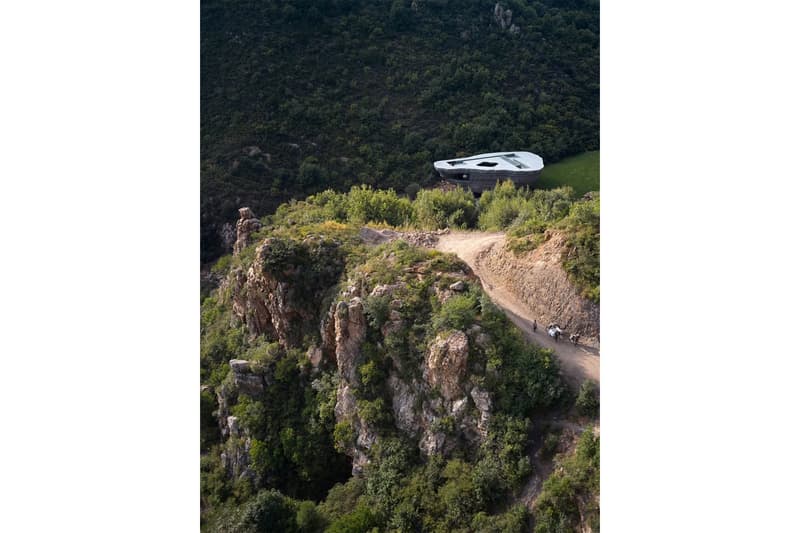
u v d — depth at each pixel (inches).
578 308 1617.9
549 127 3324.3
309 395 1708.9
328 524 1438.2
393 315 1567.4
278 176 3654.0
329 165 3767.2
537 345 1499.8
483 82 3809.1
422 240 2231.8
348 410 1600.6
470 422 1409.9
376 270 1696.6
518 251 1852.9
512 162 3169.3
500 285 1830.7
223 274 2578.7
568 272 1674.5
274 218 3159.5
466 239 2281.0
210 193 3506.4
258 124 3848.4
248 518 1487.5
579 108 3400.6
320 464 1642.5
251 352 1909.4
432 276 1630.2
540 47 3722.9
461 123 3713.1
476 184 3257.9
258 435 1717.5
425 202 2839.6
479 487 1318.9
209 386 1961.1
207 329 2201.0
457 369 1428.4
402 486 1425.9
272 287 1836.9
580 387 1407.5
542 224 1934.1
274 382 1776.6
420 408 1499.8
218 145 3742.6
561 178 3080.7
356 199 2933.1
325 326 1717.5
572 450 1296.8
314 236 1942.7
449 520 1317.7
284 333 1841.8
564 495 1220.5
